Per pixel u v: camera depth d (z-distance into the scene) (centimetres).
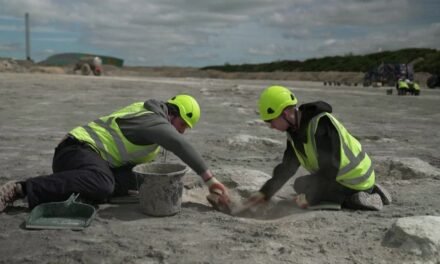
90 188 418
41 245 338
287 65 8950
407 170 627
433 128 1245
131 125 436
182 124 455
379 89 3619
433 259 320
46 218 387
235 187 540
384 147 902
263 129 1105
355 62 7556
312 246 345
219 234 369
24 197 421
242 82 4941
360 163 441
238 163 689
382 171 648
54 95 2008
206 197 458
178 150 423
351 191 447
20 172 597
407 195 507
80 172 416
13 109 1403
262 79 6869
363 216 425
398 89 2880
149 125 427
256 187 520
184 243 347
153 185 404
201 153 762
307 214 430
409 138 1038
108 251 328
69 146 440
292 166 448
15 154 716
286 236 366
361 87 4025
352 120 1415
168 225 390
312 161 424
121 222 395
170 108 453
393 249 338
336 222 402
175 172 423
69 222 381
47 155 714
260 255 327
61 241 346
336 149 415
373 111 1734
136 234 365
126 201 455
